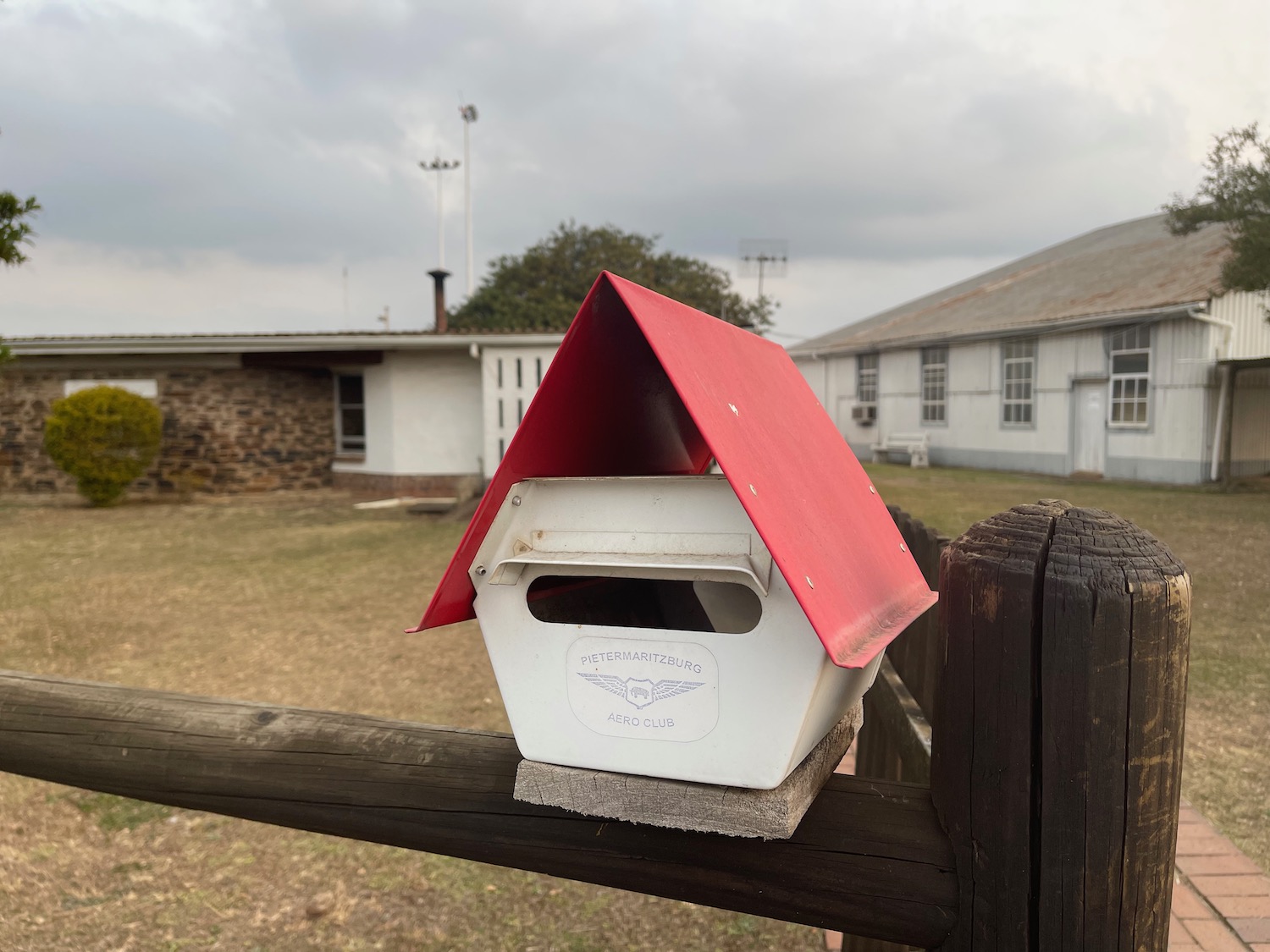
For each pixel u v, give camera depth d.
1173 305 12.82
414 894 2.58
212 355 13.52
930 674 1.87
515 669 0.96
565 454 1.03
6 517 11.35
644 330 0.83
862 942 1.97
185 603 6.33
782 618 0.82
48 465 13.97
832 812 0.98
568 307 32.31
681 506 0.88
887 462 19.84
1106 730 0.80
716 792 0.88
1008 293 21.06
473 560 0.95
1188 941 2.21
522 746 0.97
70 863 2.72
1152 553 0.84
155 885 2.61
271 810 1.27
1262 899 2.38
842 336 25.28
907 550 1.36
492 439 12.63
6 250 3.17
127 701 1.46
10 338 12.88
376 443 13.98
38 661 4.86
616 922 2.44
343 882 2.64
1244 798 2.98
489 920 2.45
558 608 1.18
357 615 5.93
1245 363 11.92
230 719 1.37
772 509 0.82
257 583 7.06
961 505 10.70
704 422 0.78
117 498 12.59
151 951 2.29
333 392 14.60
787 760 0.84
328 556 8.30
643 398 1.13
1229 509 10.13
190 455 13.53
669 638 0.88
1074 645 0.81
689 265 34.94
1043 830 0.83
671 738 0.89
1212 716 3.77
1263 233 10.92
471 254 36.12
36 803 3.10
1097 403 14.72
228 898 2.55
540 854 1.09
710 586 1.22
